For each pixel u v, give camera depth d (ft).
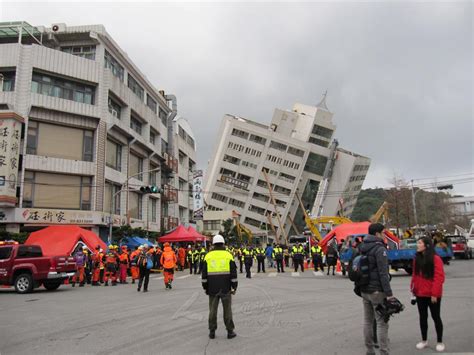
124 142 115.44
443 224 205.87
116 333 26.61
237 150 294.66
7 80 94.38
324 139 312.71
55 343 24.35
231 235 239.91
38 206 92.27
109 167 106.32
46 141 95.04
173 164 155.84
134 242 99.81
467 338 23.00
